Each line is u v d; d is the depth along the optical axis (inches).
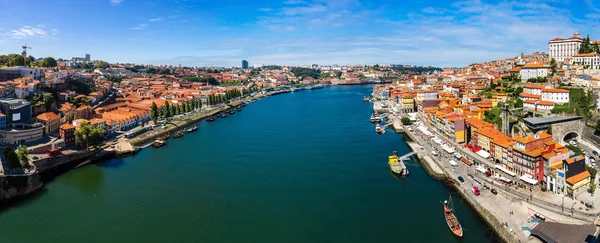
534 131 7057.1
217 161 7381.9
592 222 4151.1
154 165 7194.9
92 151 7628.0
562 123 7091.5
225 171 6737.2
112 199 5531.5
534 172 5246.1
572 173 4867.1
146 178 6427.2
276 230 4586.6
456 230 4365.2
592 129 7194.9
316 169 6742.1
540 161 5221.5
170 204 5334.6
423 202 5241.1
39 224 4783.5
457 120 7859.3
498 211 4603.8
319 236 4441.4
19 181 5595.5
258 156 7672.2
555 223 4030.5
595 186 4869.6
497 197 5014.8
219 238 4419.3
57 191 5871.1
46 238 4451.3
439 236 4372.5
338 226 4655.5
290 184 6028.5
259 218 4886.8
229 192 5743.1
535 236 3996.1
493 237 4288.9
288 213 5014.8
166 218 4913.9
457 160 6717.5
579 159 4911.4
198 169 6884.8
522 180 5349.4
